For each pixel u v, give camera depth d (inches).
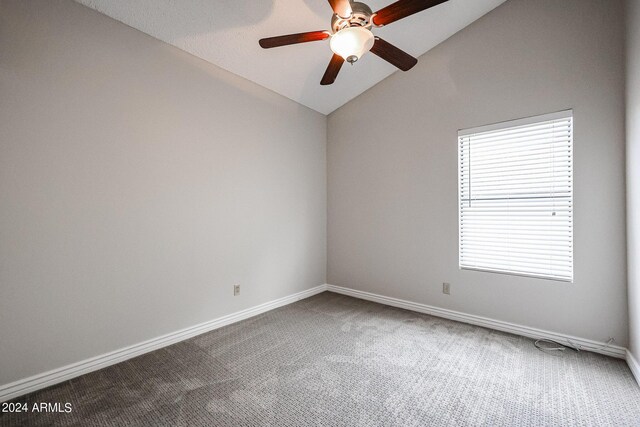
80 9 77.8
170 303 97.3
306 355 89.3
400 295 132.1
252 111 121.9
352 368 81.9
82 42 78.2
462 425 60.2
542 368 81.0
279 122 133.3
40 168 72.2
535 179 99.0
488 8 104.7
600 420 61.4
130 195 87.7
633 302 78.7
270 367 82.7
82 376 78.5
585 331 90.9
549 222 96.8
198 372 80.3
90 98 79.7
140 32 89.3
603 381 74.8
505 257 105.4
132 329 88.7
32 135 71.0
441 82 118.0
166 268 96.1
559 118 93.2
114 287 85.0
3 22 67.2
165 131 95.2
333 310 128.9
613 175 85.6
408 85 127.2
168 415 63.6
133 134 88.0
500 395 69.7
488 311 108.9
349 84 134.0
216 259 110.0
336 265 156.0
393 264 134.0
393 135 132.4
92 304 81.0
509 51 102.3
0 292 67.6
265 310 127.3
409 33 110.7
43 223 72.9
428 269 123.3
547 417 62.3
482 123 108.3
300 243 144.1
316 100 142.3
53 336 74.9
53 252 74.5
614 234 85.9
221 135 110.8
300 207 143.9
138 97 89.0
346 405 66.5
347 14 68.3
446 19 106.4
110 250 84.0
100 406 66.6
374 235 140.2
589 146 88.8
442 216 118.9
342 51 73.0
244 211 119.0
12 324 69.1
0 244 67.3
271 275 130.3
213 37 95.7
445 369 81.0
